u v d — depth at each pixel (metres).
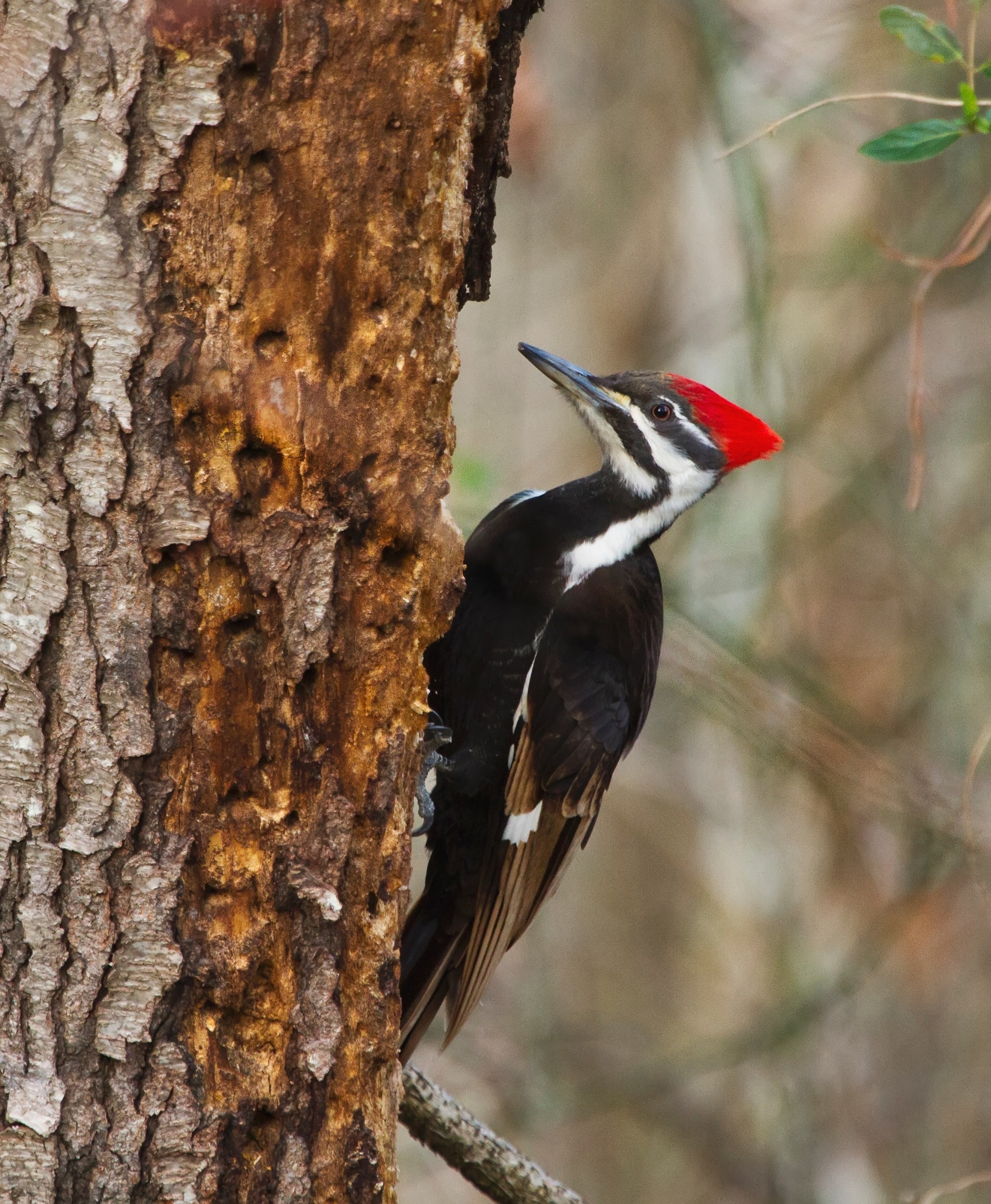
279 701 6.51
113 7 6.00
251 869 6.44
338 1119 6.64
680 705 20.16
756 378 16.62
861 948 17.31
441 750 10.23
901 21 8.18
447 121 6.59
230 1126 6.34
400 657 6.83
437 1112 8.41
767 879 19.34
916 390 8.99
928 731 19.19
